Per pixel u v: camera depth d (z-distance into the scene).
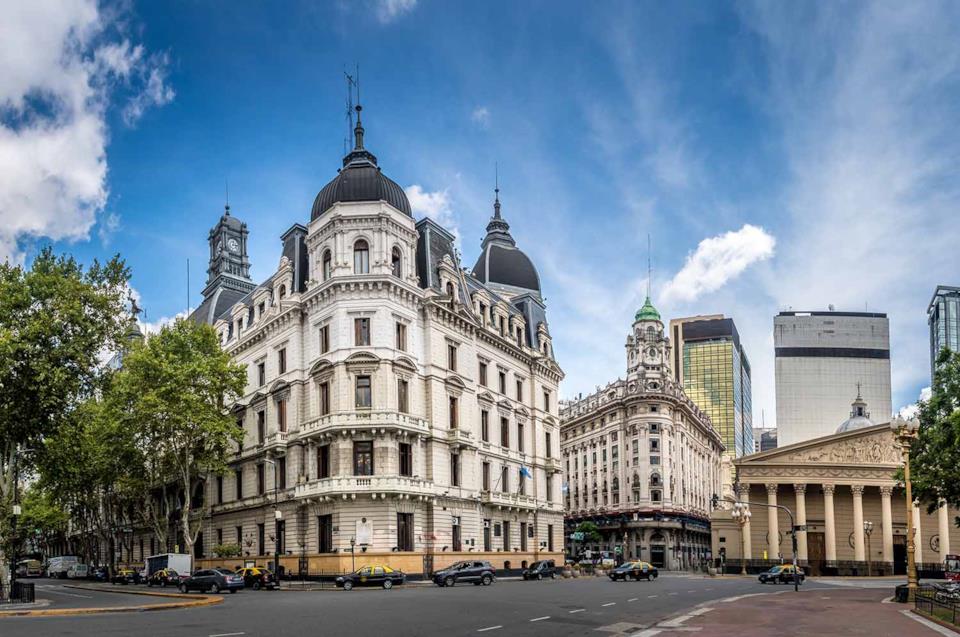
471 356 84.94
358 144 81.88
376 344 73.00
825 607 43.94
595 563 109.56
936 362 63.50
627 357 160.62
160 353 78.19
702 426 175.62
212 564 87.25
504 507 87.06
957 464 59.75
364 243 75.81
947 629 32.34
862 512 114.44
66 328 59.19
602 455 159.75
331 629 31.00
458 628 31.89
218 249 113.56
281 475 79.44
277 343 82.00
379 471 71.06
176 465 79.81
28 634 29.55
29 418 58.09
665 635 30.39
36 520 128.12
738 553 112.12
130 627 32.09
